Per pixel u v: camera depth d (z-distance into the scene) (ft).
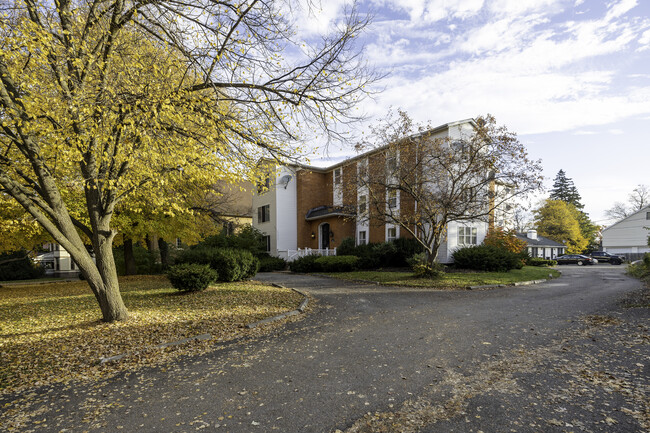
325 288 46.60
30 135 23.03
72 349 20.65
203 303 33.68
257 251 84.48
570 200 201.67
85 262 25.80
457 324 24.95
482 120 47.98
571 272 78.07
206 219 65.26
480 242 72.74
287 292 40.34
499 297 37.63
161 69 24.21
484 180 49.90
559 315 27.37
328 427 11.19
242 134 26.58
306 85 25.68
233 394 13.94
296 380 15.21
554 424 10.94
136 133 22.06
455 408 12.23
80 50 23.62
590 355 17.49
